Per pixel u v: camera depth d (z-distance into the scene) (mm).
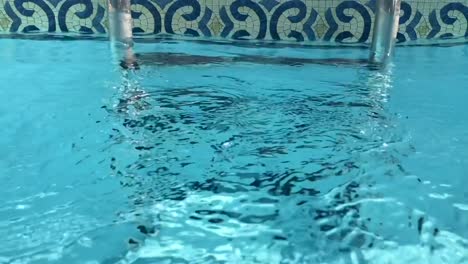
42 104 2113
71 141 1812
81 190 1515
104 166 1650
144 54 2783
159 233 1333
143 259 1236
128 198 1478
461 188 1531
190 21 3053
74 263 1213
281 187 1533
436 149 1760
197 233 1332
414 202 1465
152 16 3047
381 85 2385
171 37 3086
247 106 2119
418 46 3033
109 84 2352
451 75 2537
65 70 2533
